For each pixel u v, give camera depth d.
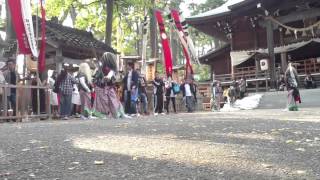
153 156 5.11
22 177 4.03
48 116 14.05
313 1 33.06
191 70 26.41
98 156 5.16
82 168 4.42
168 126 9.18
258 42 37.94
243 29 38.84
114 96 13.75
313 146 5.73
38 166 4.57
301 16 34.50
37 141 6.65
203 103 25.58
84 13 31.84
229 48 40.69
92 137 7.09
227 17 36.78
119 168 4.39
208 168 4.32
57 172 4.24
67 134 7.64
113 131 8.12
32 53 14.12
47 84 14.64
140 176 3.99
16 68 14.81
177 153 5.30
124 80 15.59
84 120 12.29
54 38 17.98
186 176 3.96
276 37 37.28
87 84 13.88
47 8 29.16
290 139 6.51
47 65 18.56
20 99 13.11
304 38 34.97
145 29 27.81
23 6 14.04
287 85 16.66
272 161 4.65
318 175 3.88
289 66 16.67
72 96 14.59
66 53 19.36
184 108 22.58
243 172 4.10
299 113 14.09
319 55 37.41
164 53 25.22
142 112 17.58
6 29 22.25
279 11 35.88
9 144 6.33
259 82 36.22
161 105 18.30
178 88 19.97
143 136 7.16
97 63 14.20
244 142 6.23
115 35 37.78
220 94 26.78
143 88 17.56
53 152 5.52
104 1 31.09
